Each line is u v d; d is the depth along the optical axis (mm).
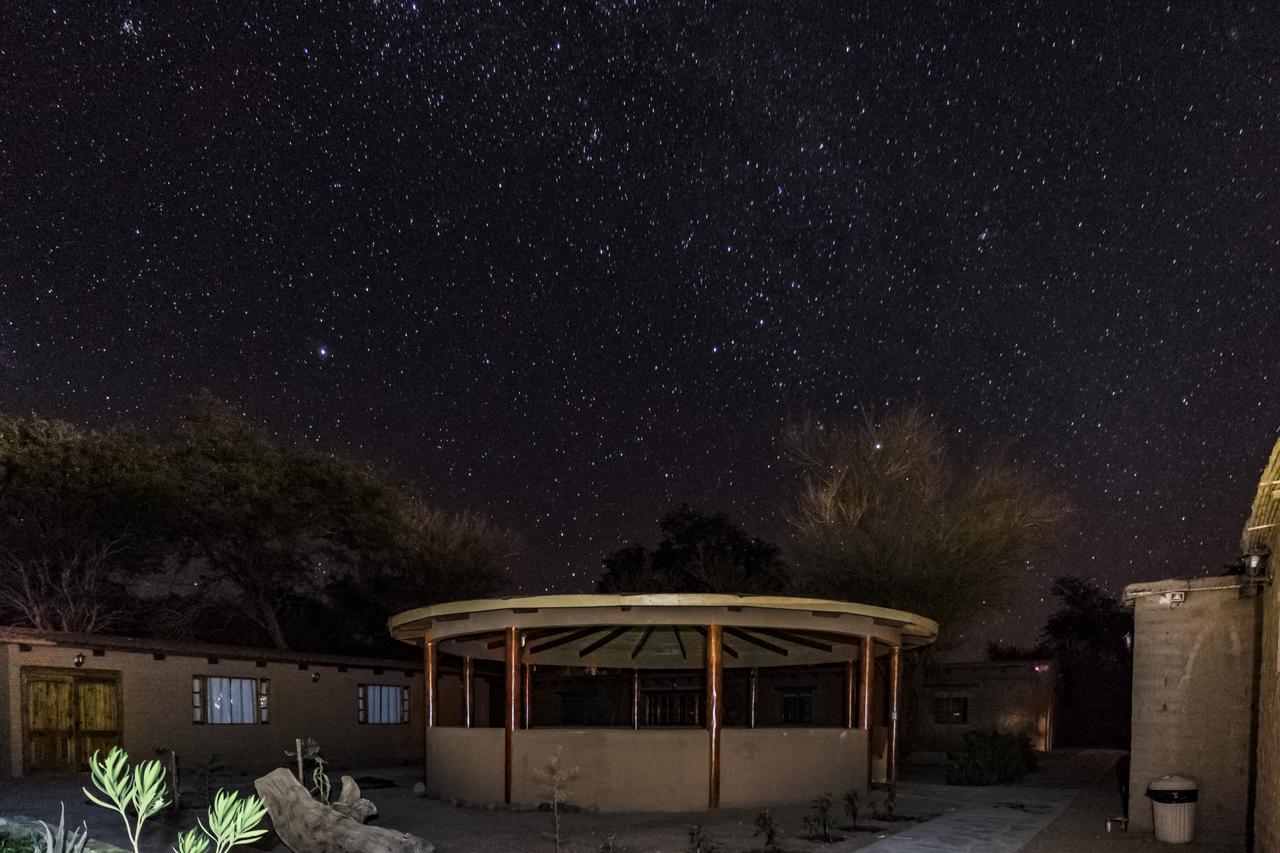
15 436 22859
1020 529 21922
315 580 27828
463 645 15375
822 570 22516
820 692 26812
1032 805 13133
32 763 14531
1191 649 10156
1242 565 9430
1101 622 31938
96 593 24703
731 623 12172
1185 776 9953
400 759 21875
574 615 12180
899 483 22969
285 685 19422
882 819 11562
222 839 3559
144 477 23922
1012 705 26375
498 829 10406
